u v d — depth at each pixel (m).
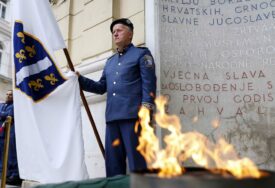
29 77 3.02
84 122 3.90
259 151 3.48
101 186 2.09
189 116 3.64
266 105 3.58
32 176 2.86
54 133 3.01
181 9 3.94
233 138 3.59
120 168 2.91
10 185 4.12
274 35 3.73
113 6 4.08
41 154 2.89
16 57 3.02
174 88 3.67
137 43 3.78
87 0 4.46
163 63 3.67
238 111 3.65
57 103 3.10
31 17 3.16
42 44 3.15
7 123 2.74
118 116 2.84
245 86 3.71
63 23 4.93
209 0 4.02
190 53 3.84
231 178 1.18
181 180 1.20
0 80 15.77
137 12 3.89
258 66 3.71
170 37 3.79
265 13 3.83
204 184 1.17
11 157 4.24
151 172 1.56
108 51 3.95
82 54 4.34
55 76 3.14
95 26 4.22
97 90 3.26
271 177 1.28
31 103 2.94
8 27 16.62
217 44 3.89
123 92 2.91
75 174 2.96
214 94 3.75
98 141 3.31
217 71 3.81
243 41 3.84
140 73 2.96
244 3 3.94
